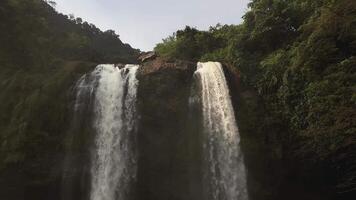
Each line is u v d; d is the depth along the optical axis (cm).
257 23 2678
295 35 2608
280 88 2302
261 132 2297
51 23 4291
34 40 2766
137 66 2500
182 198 2242
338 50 2109
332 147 1942
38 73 2509
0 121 2241
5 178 2152
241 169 2256
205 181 2262
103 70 2498
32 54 2647
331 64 2086
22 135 2172
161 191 2245
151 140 2289
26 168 2153
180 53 3538
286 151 2264
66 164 2214
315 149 2114
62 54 3403
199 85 2450
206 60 3109
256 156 2264
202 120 2380
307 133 2050
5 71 2459
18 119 2225
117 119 2366
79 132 2303
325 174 2250
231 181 2252
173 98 2366
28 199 2205
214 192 2245
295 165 2270
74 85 2400
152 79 2394
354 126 1852
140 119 2319
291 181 2303
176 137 2306
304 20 2591
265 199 2258
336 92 1952
